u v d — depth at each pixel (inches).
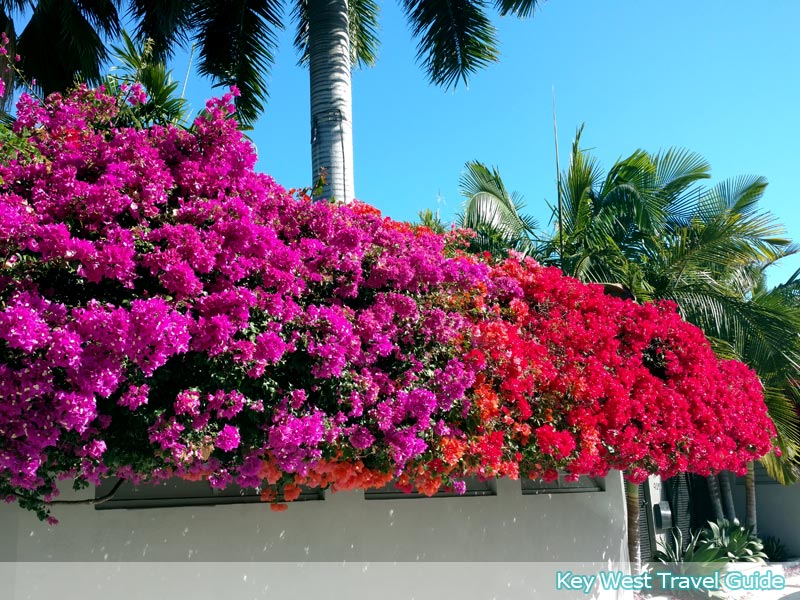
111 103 220.8
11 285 151.2
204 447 163.6
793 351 412.8
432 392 206.4
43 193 171.8
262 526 219.9
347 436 187.3
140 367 146.6
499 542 279.0
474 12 408.8
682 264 423.2
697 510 611.5
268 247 185.9
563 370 265.4
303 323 183.3
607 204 448.8
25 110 204.8
